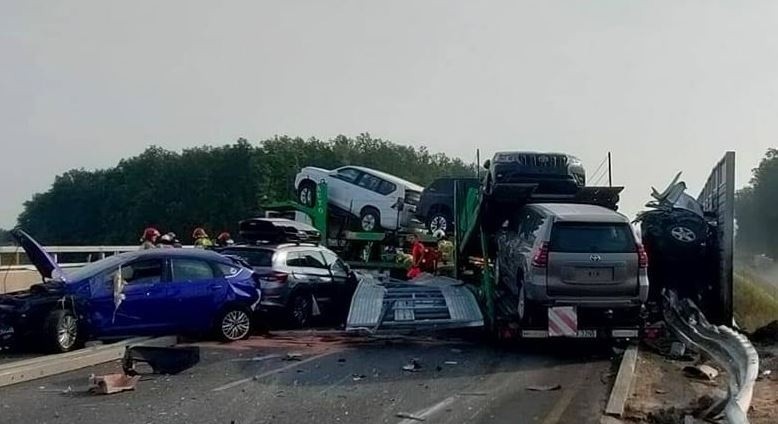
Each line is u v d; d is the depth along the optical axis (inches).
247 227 824.9
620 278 527.5
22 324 499.5
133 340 536.1
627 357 505.0
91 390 395.9
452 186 959.6
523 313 540.7
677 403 384.2
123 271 538.6
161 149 3208.7
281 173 3070.9
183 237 3011.8
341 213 1088.8
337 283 718.5
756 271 1648.6
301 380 429.7
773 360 526.9
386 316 591.2
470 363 497.0
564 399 386.6
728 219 621.0
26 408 357.7
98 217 3223.4
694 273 661.3
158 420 335.6
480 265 702.5
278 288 649.6
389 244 1036.5
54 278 541.3
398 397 386.3
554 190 639.8
